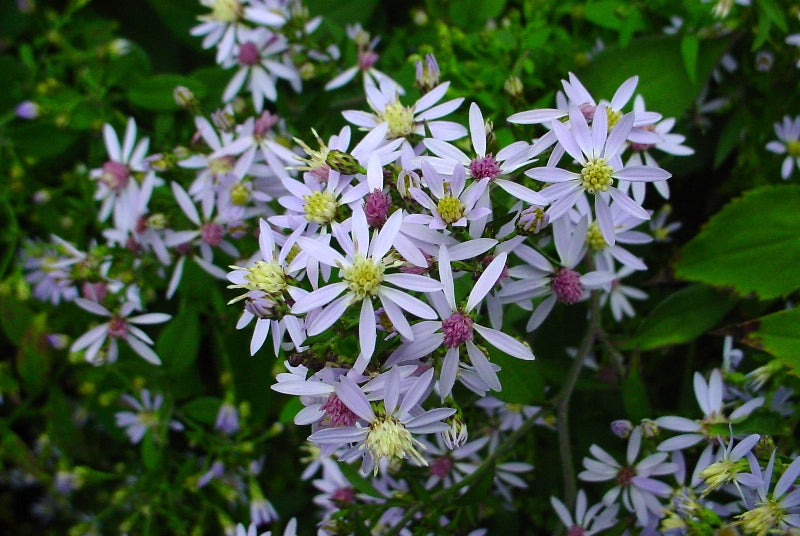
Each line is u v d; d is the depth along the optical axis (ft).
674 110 0.52
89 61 0.62
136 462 0.64
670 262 0.50
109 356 0.54
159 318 0.54
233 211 0.51
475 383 0.38
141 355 0.54
